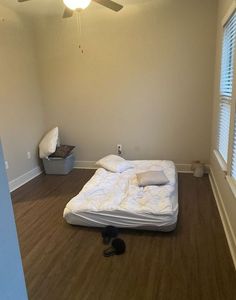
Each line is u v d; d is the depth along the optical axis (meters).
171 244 2.24
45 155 4.09
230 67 2.62
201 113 3.92
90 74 4.14
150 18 3.74
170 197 2.66
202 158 4.07
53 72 4.25
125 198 2.64
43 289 1.80
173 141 4.12
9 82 3.62
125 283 1.82
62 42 4.09
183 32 3.69
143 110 4.11
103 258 2.09
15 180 3.75
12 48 3.67
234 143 2.23
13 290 0.96
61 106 4.38
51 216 2.83
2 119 3.50
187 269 1.93
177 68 3.84
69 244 2.30
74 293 1.76
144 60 3.91
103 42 3.97
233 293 1.70
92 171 4.35
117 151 4.38
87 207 2.51
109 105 4.21
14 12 3.68
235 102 2.16
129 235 2.38
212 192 3.29
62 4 3.55
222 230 2.44
